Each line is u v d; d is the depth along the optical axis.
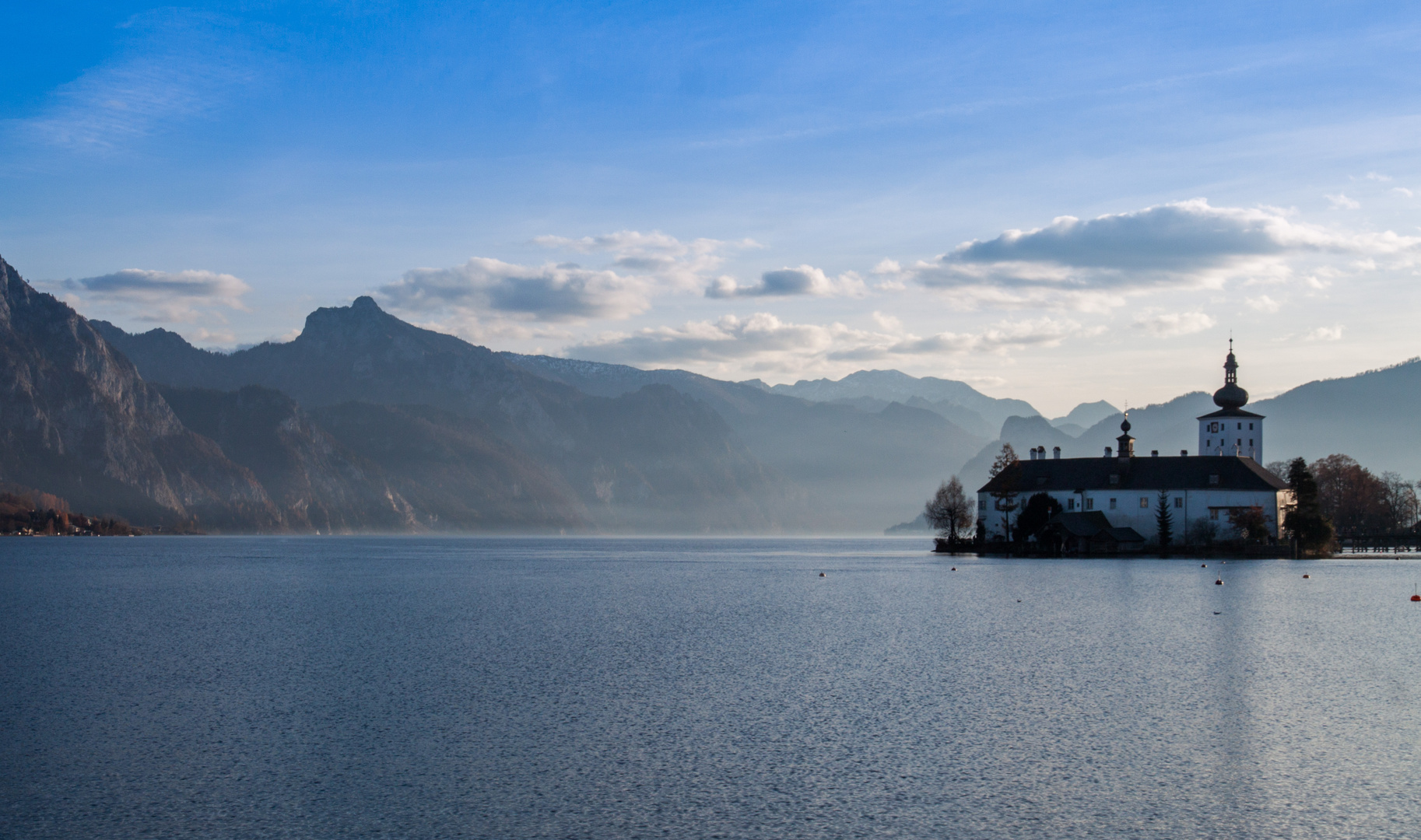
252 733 56.38
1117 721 58.72
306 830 41.75
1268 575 181.88
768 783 47.22
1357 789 46.28
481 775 48.41
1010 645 89.38
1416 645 89.00
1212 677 72.56
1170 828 41.78
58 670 77.12
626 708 62.31
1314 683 70.31
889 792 46.03
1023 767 49.56
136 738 55.59
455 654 84.56
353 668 77.31
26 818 43.22
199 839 40.91
